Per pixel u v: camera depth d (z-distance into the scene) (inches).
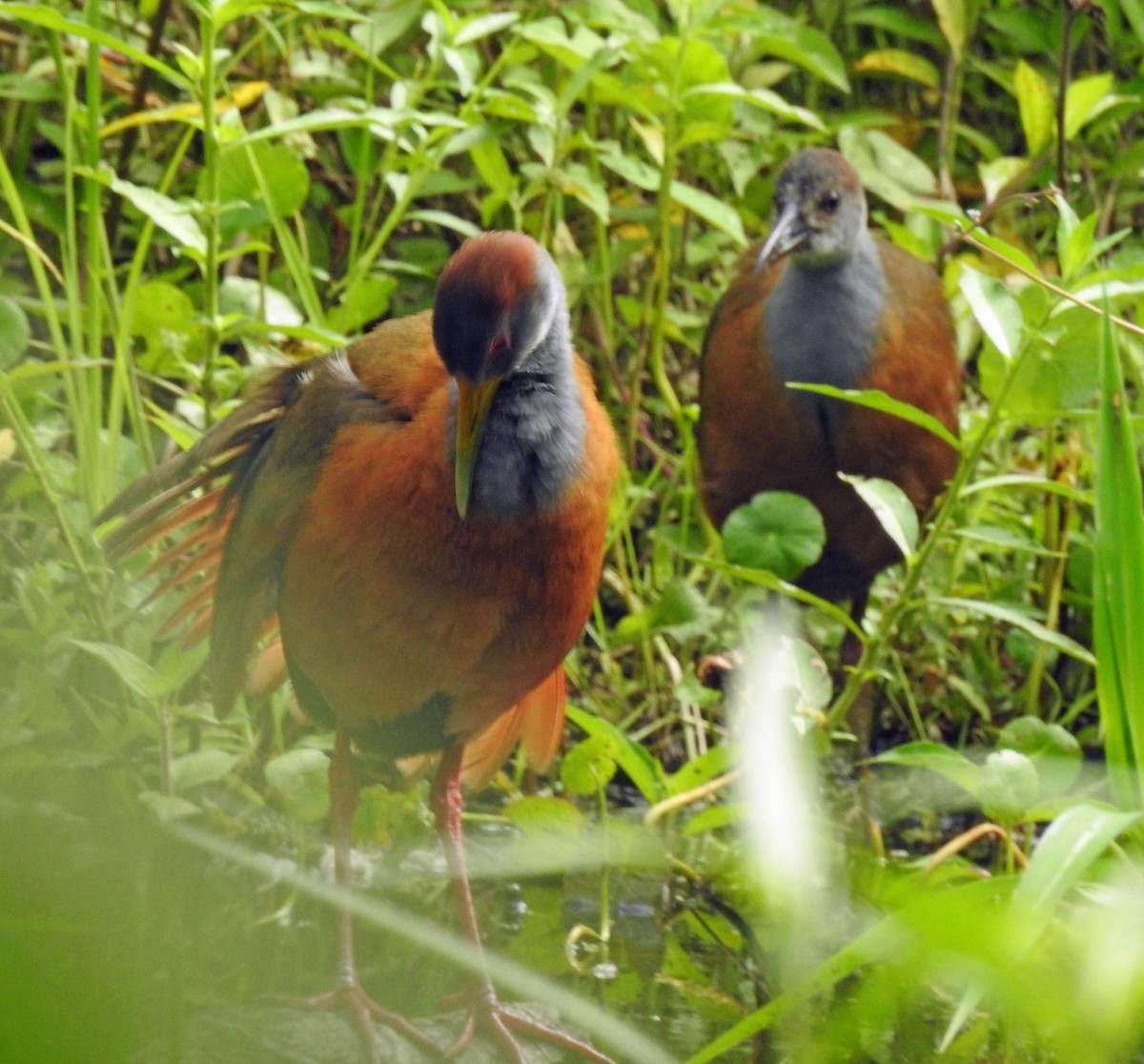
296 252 394.3
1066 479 398.6
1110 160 501.7
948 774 295.0
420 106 461.4
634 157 451.8
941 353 409.1
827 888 315.9
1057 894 212.4
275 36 393.7
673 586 367.9
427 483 247.0
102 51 412.5
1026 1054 265.4
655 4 487.5
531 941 310.3
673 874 330.0
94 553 330.3
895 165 471.8
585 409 256.4
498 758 317.7
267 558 272.7
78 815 296.4
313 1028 257.6
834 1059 267.4
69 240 349.1
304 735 353.1
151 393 416.5
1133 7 447.5
